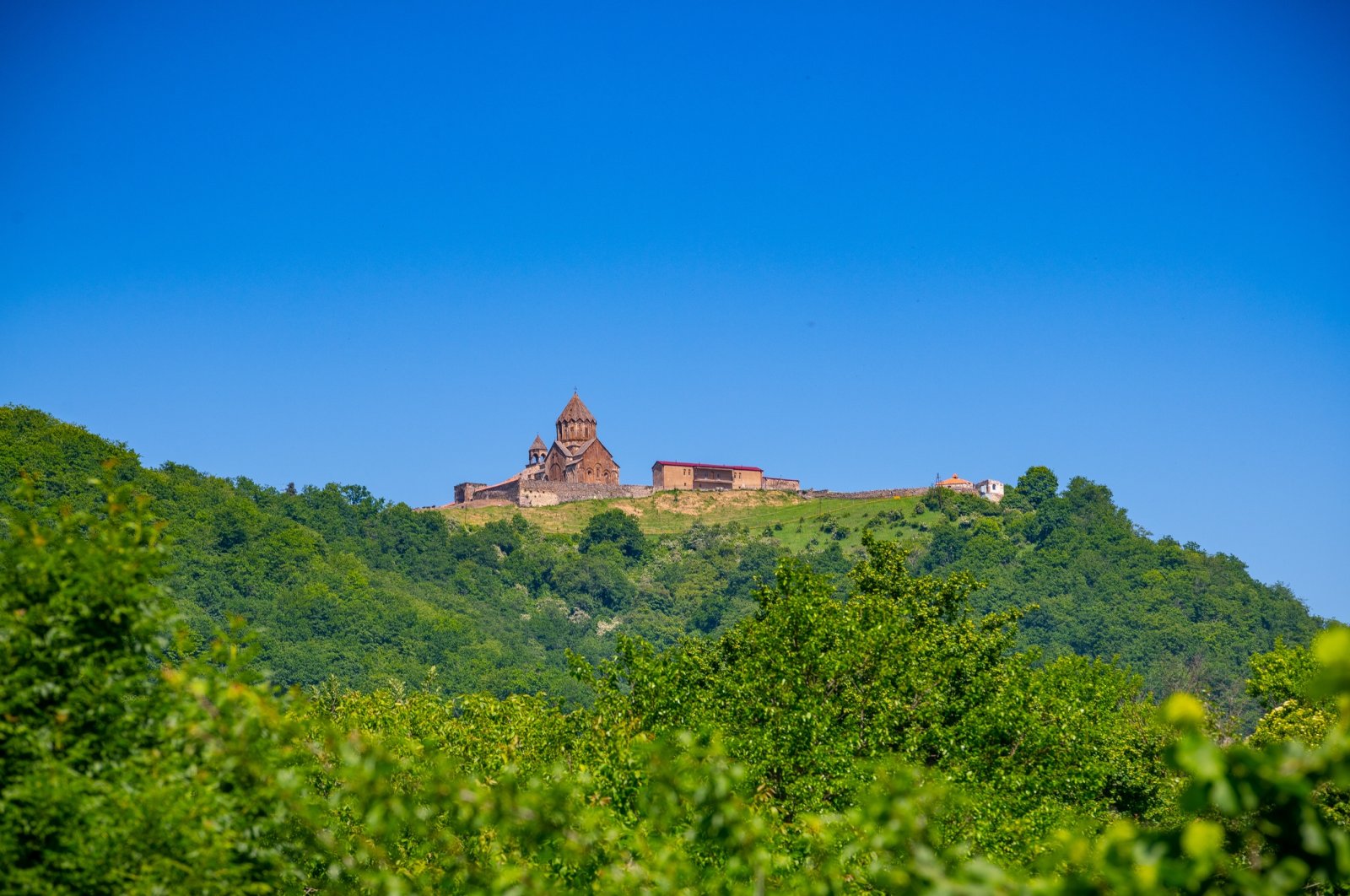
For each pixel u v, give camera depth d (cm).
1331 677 1609
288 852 3647
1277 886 1808
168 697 3494
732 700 7744
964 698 8262
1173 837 1875
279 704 3366
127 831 3209
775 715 7225
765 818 4403
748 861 3005
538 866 3334
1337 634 1617
